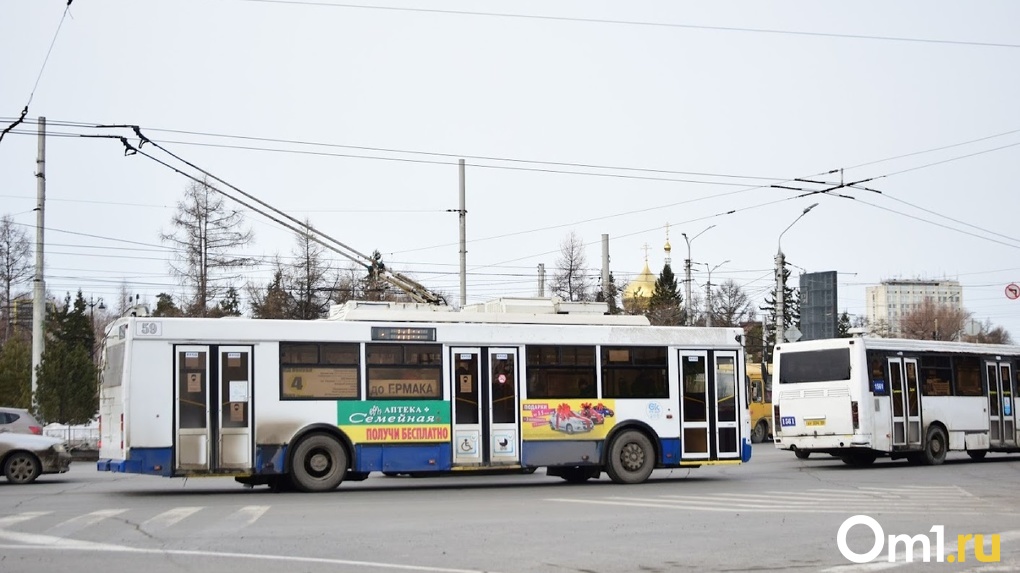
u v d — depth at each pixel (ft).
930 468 92.27
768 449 131.34
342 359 68.33
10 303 224.12
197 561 37.45
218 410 65.51
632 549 41.11
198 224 186.50
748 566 37.29
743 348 78.23
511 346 72.08
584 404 73.36
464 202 112.57
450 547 41.37
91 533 45.01
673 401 75.77
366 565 36.81
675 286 281.54
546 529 47.06
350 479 70.28
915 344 96.99
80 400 116.88
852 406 91.66
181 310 186.29
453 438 70.08
